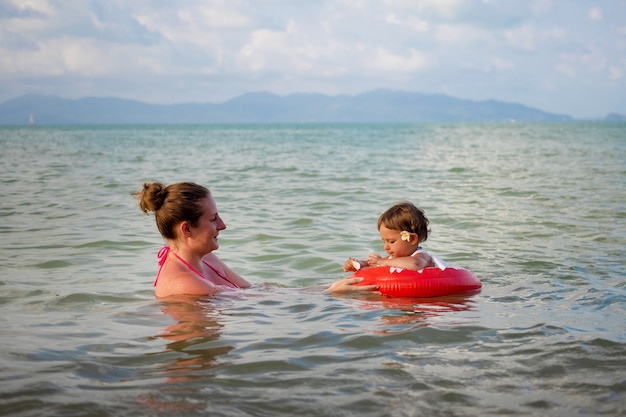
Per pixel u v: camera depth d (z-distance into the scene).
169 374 3.38
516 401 2.98
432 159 26.31
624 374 3.30
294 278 6.39
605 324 4.34
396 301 5.16
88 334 4.17
